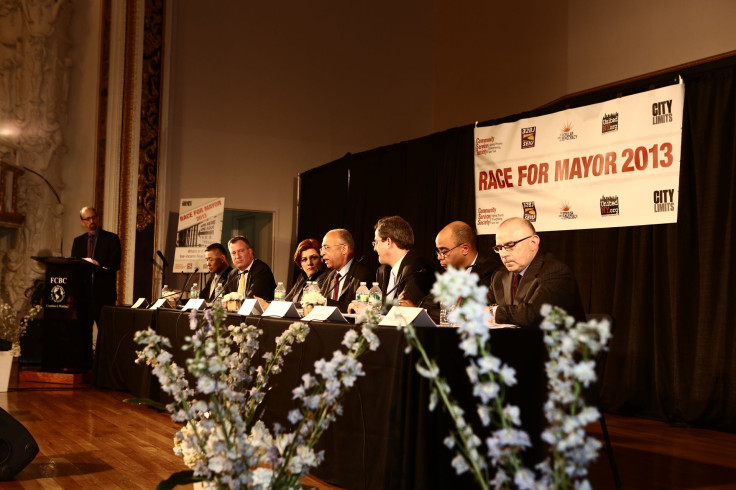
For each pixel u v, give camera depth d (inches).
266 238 346.0
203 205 303.7
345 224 313.0
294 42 351.9
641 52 254.8
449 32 370.3
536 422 93.2
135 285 311.1
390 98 371.9
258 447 52.5
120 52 316.2
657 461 131.1
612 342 199.0
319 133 354.6
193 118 328.5
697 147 179.3
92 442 138.6
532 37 309.7
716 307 172.7
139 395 184.9
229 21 338.0
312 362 105.7
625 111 189.6
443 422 86.3
